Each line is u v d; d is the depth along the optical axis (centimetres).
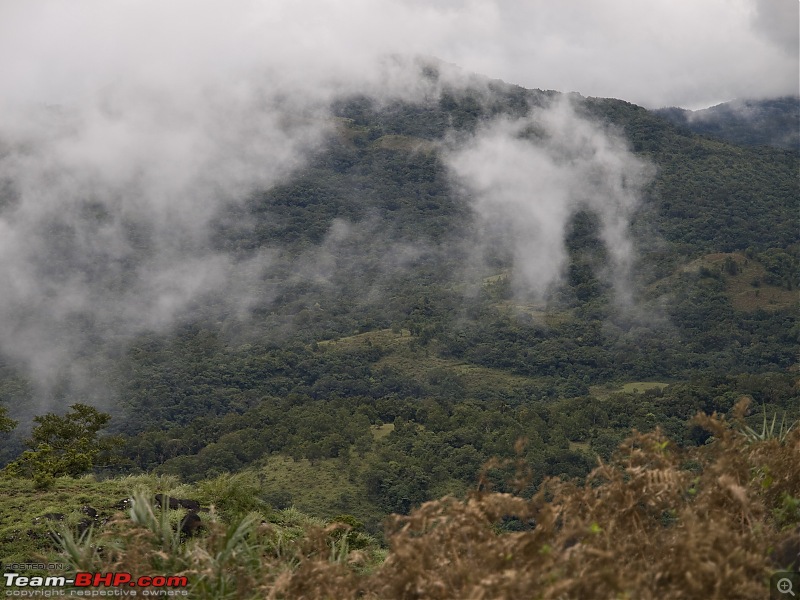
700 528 305
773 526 362
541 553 297
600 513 353
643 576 289
